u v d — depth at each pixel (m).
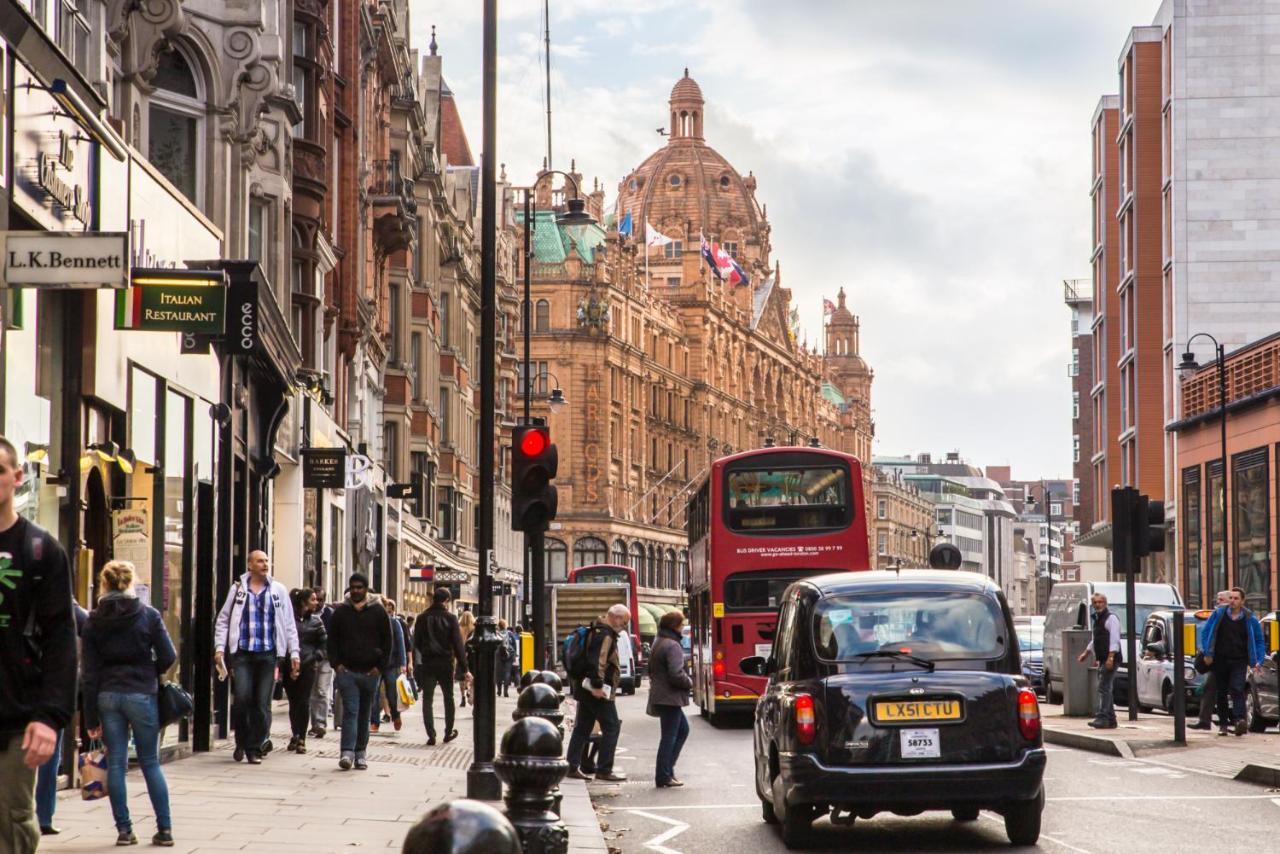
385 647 22.59
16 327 17.27
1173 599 42.41
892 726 15.45
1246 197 76.56
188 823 15.80
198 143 33.78
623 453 138.00
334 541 51.16
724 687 36.38
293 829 15.57
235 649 22.59
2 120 16.58
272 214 38.84
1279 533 57.59
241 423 30.31
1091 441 132.75
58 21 20.02
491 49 19.91
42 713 7.93
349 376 56.78
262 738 22.92
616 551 135.88
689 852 15.95
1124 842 15.91
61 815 16.30
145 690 14.29
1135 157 83.38
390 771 22.52
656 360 149.75
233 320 25.77
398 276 69.38
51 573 8.07
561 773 10.10
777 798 16.53
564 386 132.88
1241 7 76.75
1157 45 83.25
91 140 19.56
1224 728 28.80
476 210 98.75
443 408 84.00
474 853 4.78
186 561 25.00
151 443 23.06
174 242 24.64
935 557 31.31
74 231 17.36
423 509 75.38
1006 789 15.40
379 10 61.72
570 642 23.36
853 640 15.98
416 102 69.19
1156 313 83.06
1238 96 76.75
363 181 58.56
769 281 188.12
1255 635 28.55
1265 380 59.75
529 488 20.11
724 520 36.72
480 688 18.59
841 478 36.69
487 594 18.92
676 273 173.62
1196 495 68.19
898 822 18.12
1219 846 15.59
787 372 190.50
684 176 197.88
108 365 20.52
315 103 44.97
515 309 115.06
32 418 18.00
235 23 34.25
